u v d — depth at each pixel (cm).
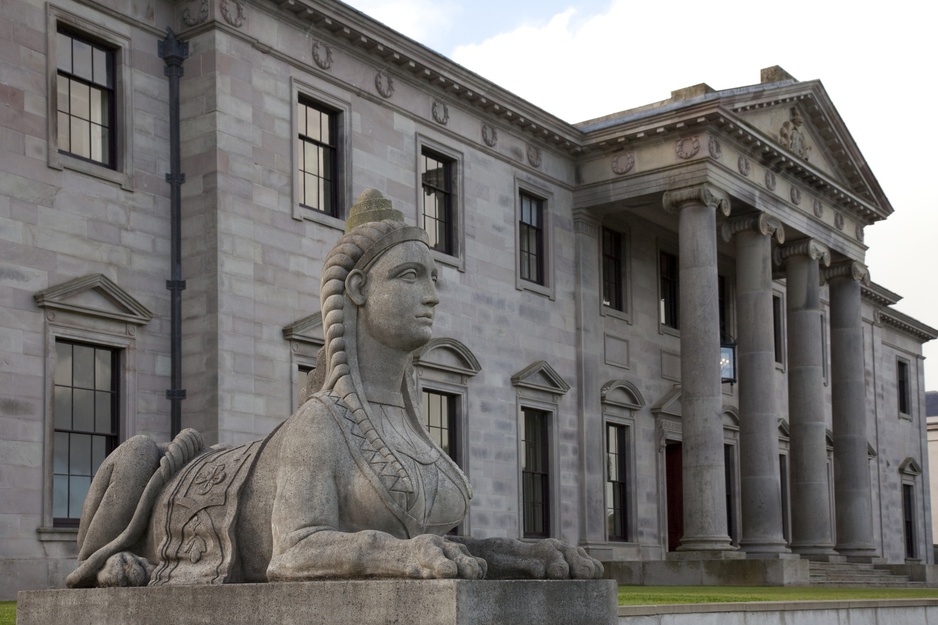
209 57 2617
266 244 2673
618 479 3884
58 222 2367
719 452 3409
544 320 3600
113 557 741
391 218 759
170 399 2530
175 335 2547
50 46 2388
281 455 691
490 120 3456
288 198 2750
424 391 3148
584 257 3766
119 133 2516
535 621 621
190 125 2622
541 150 3650
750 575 3200
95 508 773
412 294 715
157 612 690
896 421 6047
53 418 2309
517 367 3462
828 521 3962
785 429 4816
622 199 3662
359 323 723
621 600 2000
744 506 3628
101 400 2428
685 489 3422
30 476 2253
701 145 3506
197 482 736
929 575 4156
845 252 4344
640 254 4084
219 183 2570
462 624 577
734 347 3984
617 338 3897
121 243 2484
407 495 676
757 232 3750
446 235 3312
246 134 2662
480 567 614
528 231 3634
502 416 3378
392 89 3109
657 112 3541
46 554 2256
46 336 2309
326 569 634
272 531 677
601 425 3750
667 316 4256
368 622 602
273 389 2634
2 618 1430
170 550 728
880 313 5922
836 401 4425
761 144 3694
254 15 2716
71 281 2348
